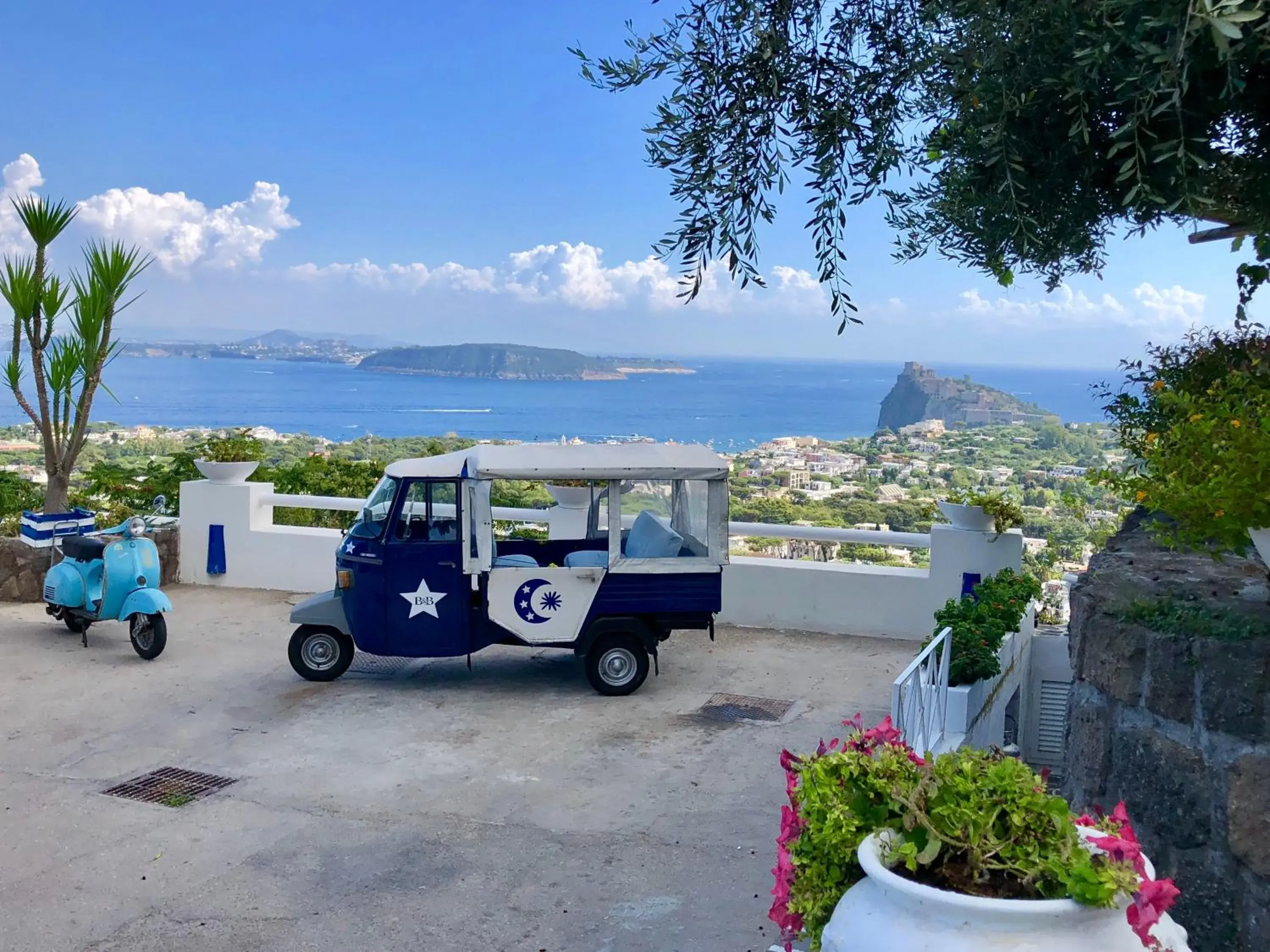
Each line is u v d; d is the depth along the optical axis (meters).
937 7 3.35
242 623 9.71
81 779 5.96
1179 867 2.72
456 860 4.93
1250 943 2.55
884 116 3.49
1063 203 3.75
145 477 13.02
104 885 4.67
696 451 7.76
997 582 7.28
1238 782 2.57
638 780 5.98
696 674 8.20
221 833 5.24
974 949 1.75
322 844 5.11
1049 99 3.35
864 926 1.87
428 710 7.26
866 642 9.17
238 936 4.23
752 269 3.45
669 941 4.18
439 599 7.44
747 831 5.26
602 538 8.53
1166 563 3.44
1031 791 1.98
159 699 7.46
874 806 2.09
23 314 10.36
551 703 7.42
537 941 4.20
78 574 8.72
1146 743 2.82
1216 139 3.54
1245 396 3.47
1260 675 2.54
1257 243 3.82
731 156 3.43
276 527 11.29
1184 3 2.50
